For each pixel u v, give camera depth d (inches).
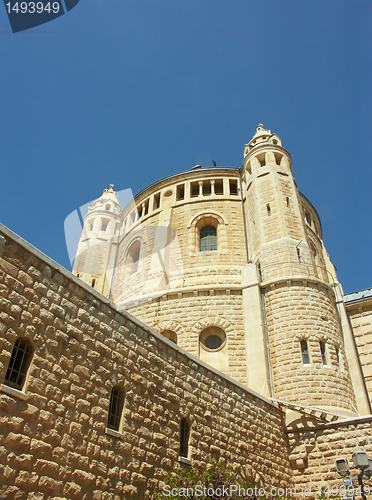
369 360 1032.2
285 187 1248.2
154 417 519.5
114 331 505.4
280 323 957.8
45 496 368.8
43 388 398.6
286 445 770.2
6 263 401.4
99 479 422.0
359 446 704.4
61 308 445.4
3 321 381.7
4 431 353.4
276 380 890.1
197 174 1485.0
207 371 652.7
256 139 1466.5
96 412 444.5
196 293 1117.7
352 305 1114.7
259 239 1158.3
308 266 1069.1
